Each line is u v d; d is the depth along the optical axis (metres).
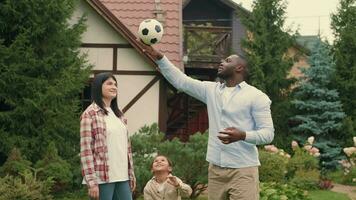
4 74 11.54
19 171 10.13
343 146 19.62
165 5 16.45
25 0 11.77
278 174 13.48
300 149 16.48
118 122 5.16
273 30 20.50
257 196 4.89
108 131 5.03
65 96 12.35
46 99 11.69
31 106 11.62
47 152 10.98
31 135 11.89
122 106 14.45
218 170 4.89
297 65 25.36
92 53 14.45
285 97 20.52
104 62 14.46
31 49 11.82
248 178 4.79
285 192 9.27
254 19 20.56
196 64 17.34
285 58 20.67
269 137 4.73
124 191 5.14
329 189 14.80
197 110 17.86
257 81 19.97
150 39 5.68
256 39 20.34
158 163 6.20
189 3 24.44
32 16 11.97
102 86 5.11
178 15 16.14
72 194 11.33
